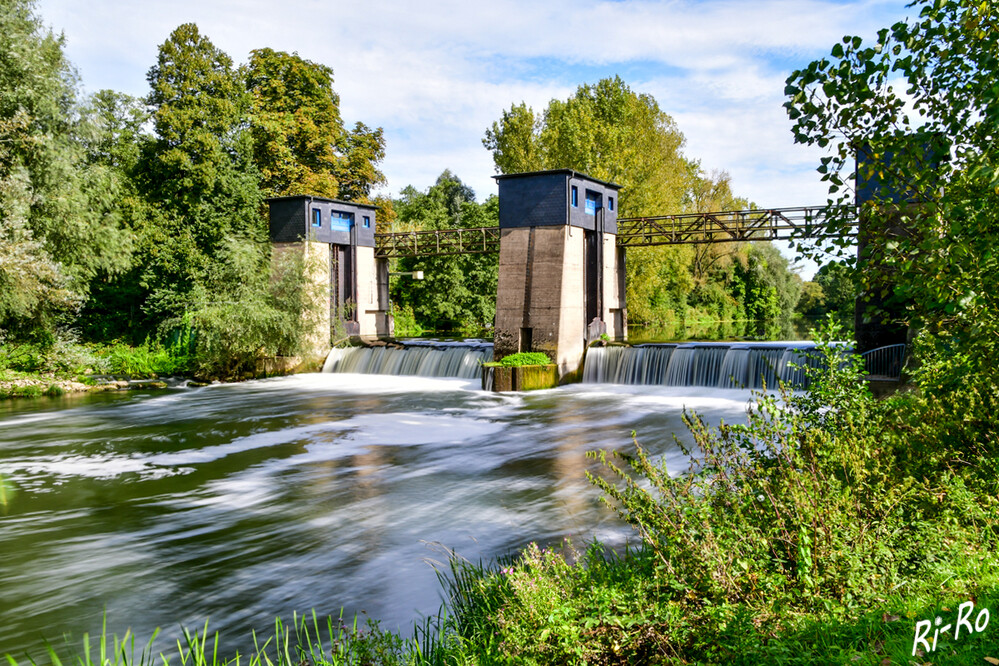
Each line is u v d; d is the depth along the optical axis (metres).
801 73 6.46
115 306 42.84
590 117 53.03
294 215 35.88
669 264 62.41
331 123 49.84
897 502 5.82
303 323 34.91
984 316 5.77
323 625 8.05
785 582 5.31
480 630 6.64
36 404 26.80
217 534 11.56
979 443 7.23
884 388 20.16
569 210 29.88
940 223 5.80
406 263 59.94
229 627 8.13
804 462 6.20
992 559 5.38
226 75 42.09
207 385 32.25
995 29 5.79
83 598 9.04
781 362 25.91
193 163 40.34
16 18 28.02
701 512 5.77
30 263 25.69
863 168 6.53
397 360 34.84
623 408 24.25
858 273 6.62
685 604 5.25
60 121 29.50
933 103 6.24
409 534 11.30
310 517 12.41
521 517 12.05
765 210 32.25
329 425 21.94
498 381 28.62
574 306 30.89
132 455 17.95
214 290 36.47
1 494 4.34
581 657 5.01
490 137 60.34
